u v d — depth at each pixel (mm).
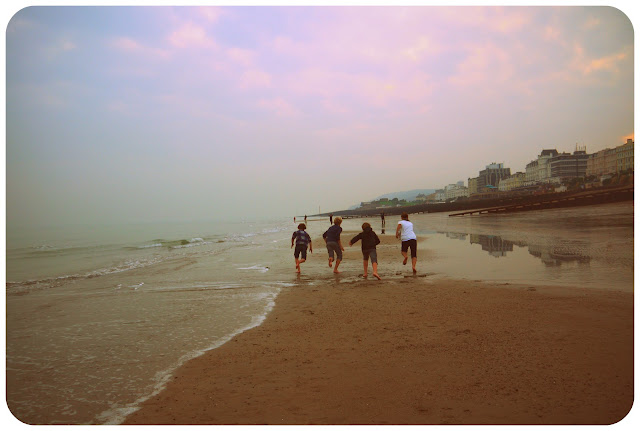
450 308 6578
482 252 15070
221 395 3787
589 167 151125
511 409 3303
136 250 25281
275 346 5094
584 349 4484
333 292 8531
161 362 4734
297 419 3291
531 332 5145
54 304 8219
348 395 3664
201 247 25531
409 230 11227
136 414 3514
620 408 3242
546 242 17297
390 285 9117
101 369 4574
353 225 66250
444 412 3301
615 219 33281
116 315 7148
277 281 10414
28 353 5164
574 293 7266
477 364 4207
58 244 37031
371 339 5180
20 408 3688
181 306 7742
